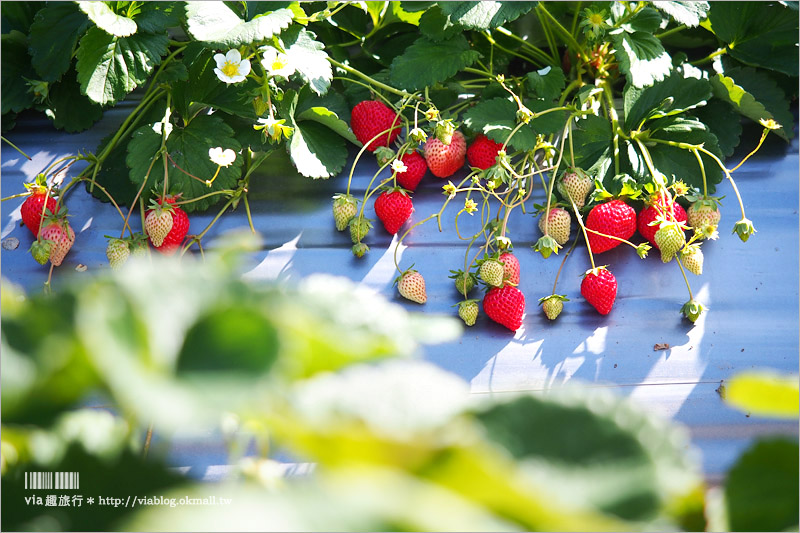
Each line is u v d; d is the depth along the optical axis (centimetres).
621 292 172
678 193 177
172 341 40
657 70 182
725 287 172
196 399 37
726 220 184
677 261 177
